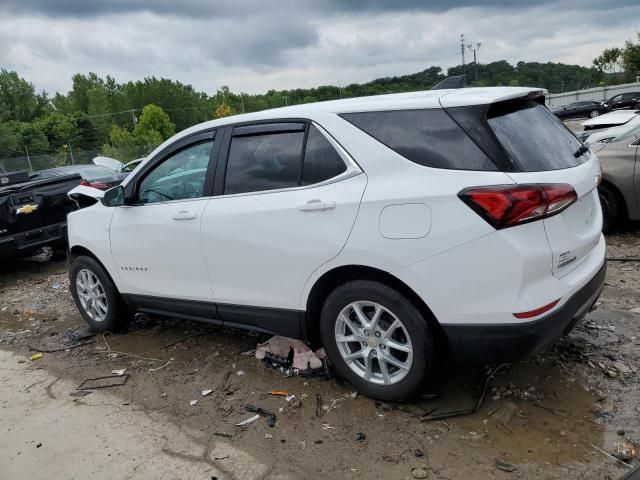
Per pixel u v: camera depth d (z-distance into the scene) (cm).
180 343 470
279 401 357
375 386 335
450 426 313
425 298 298
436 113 305
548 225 282
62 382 420
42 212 773
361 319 330
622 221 684
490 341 289
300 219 337
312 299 348
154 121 7494
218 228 378
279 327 370
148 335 498
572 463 274
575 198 292
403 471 280
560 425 305
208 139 402
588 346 389
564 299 290
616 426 300
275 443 313
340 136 329
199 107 10725
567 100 6112
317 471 287
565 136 341
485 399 335
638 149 643
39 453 328
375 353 332
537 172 285
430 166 298
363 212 312
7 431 355
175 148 420
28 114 9506
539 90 337
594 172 331
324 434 317
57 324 559
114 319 495
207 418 347
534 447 289
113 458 315
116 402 379
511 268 276
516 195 273
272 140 364
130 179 446
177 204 411
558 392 337
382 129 318
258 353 420
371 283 318
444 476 274
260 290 369
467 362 303
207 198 392
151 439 330
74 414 369
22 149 5834
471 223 281
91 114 9106
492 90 322
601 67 8519
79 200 620
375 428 318
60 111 10244
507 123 301
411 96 330
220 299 396
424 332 307
